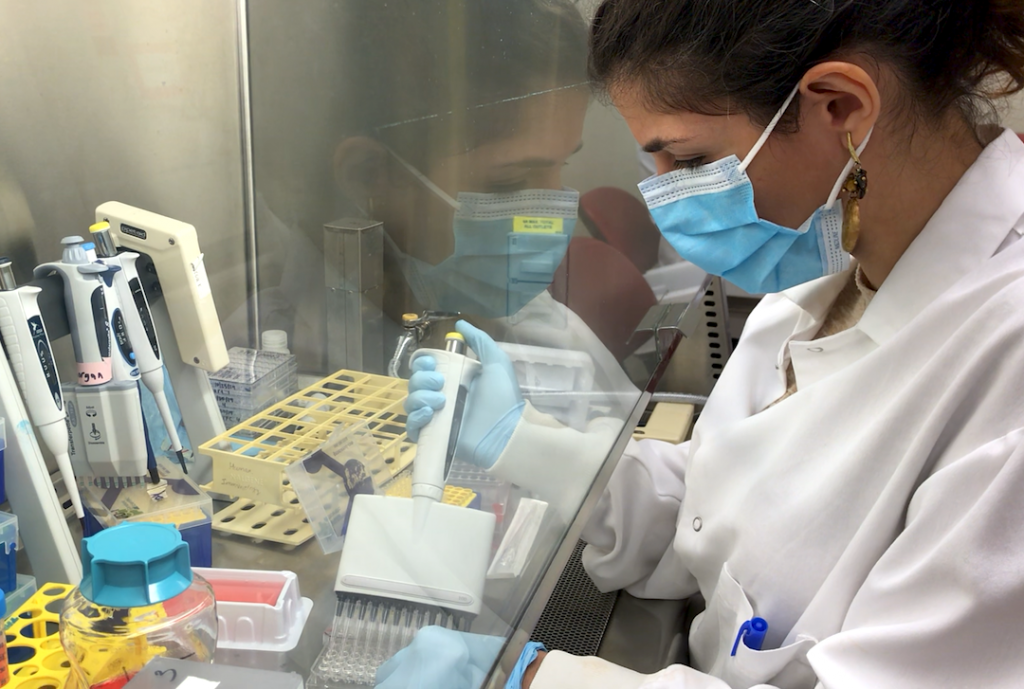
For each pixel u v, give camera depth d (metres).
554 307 1.40
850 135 0.92
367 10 1.18
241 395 0.95
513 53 1.42
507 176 1.45
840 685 0.85
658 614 1.37
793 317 1.35
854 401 1.04
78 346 0.79
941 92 0.91
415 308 1.18
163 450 0.87
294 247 1.12
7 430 0.74
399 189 1.28
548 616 1.34
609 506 1.36
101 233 0.83
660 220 1.08
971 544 0.78
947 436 0.90
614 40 0.98
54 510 0.77
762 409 1.32
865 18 0.86
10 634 0.70
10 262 0.77
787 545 1.03
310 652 0.70
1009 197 0.96
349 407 0.98
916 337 0.98
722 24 0.89
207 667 0.64
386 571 0.78
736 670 1.03
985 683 0.78
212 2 1.00
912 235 1.03
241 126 1.09
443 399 1.00
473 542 0.84
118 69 0.91
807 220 1.01
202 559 0.79
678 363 2.19
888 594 0.87
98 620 0.63
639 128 1.02
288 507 0.86
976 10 0.86
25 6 0.81
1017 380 0.83
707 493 1.21
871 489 0.98
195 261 0.89
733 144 0.98
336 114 1.19
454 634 0.74
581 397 1.23
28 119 0.82
